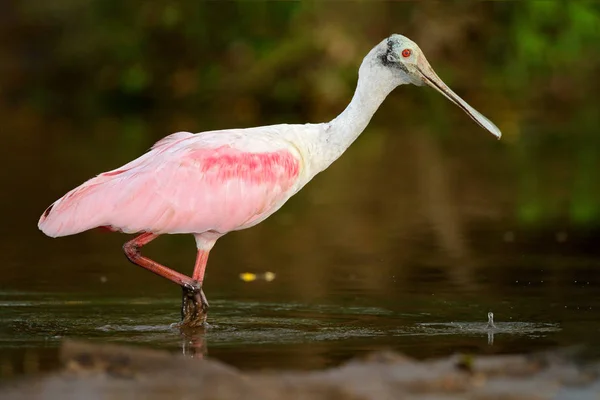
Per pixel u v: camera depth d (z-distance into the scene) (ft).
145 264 36.83
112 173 36.45
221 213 36.78
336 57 111.65
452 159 84.28
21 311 38.32
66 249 52.47
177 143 37.52
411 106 112.06
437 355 31.07
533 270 45.73
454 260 48.52
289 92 111.55
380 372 28.12
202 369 28.25
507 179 73.46
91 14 124.36
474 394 26.27
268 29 116.67
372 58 40.11
